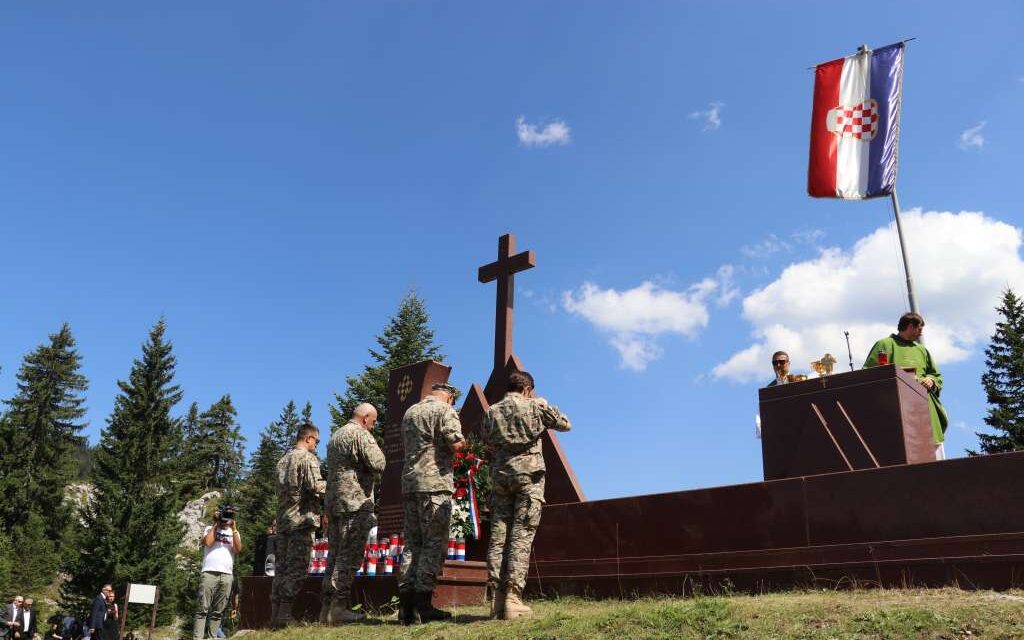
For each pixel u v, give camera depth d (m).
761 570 7.53
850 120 12.78
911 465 6.83
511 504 7.23
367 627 7.45
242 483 82.00
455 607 8.86
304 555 8.74
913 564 6.59
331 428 36.69
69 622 23.77
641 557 8.55
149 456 44.53
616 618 5.95
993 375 41.62
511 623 6.47
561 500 10.82
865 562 6.87
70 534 50.09
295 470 8.88
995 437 39.91
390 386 12.69
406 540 7.60
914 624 5.02
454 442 7.59
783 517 7.54
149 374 47.56
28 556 53.81
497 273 13.77
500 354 13.14
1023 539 6.10
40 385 69.00
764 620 5.46
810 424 7.93
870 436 7.51
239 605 11.84
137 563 39.53
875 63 12.86
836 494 7.23
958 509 6.49
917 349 8.64
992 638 4.74
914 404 7.67
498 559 7.03
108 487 42.12
